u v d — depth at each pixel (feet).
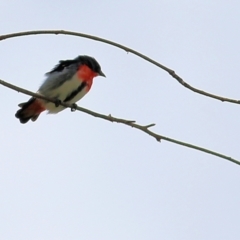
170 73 24.09
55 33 24.11
